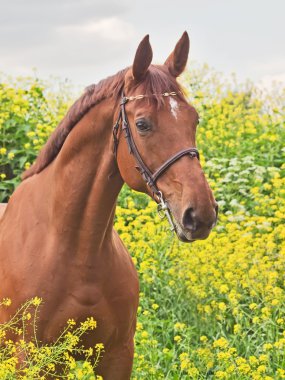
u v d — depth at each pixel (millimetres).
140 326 6121
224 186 9102
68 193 4312
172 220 3941
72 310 4309
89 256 4301
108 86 4246
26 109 10070
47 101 10547
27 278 4324
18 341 4348
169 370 5840
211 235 7629
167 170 3928
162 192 3961
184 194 3832
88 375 4930
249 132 10781
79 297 4305
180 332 6488
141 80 4086
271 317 6543
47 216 4422
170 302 6980
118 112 4133
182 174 3873
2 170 9430
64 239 4320
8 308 4383
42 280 4305
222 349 6254
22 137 9625
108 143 4234
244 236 7484
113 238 4527
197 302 6824
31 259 4359
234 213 8695
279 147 10164
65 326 4328
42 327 4324
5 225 4605
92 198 4273
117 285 4398
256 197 8906
